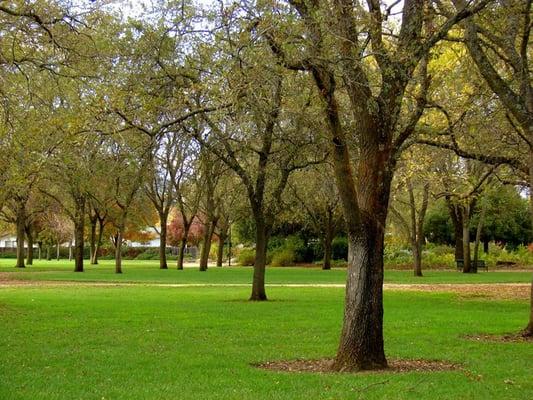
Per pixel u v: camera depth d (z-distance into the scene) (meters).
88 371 9.67
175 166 47.50
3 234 82.69
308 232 60.75
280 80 11.70
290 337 13.31
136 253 86.88
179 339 12.98
